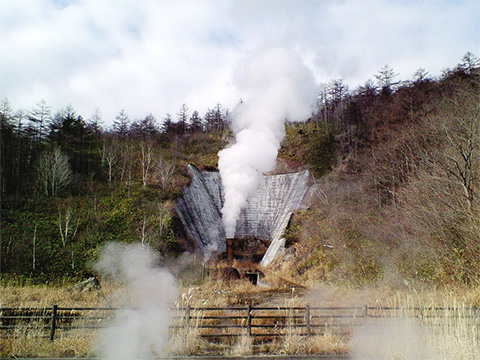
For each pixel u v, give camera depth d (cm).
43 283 2102
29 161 4009
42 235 2688
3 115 4412
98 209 3131
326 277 1970
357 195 2766
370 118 4094
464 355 679
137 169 4103
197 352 833
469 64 4269
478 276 1271
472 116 1781
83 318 1040
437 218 1524
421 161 2134
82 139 4850
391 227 1975
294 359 771
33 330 898
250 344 873
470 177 1481
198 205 3497
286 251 2508
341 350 813
